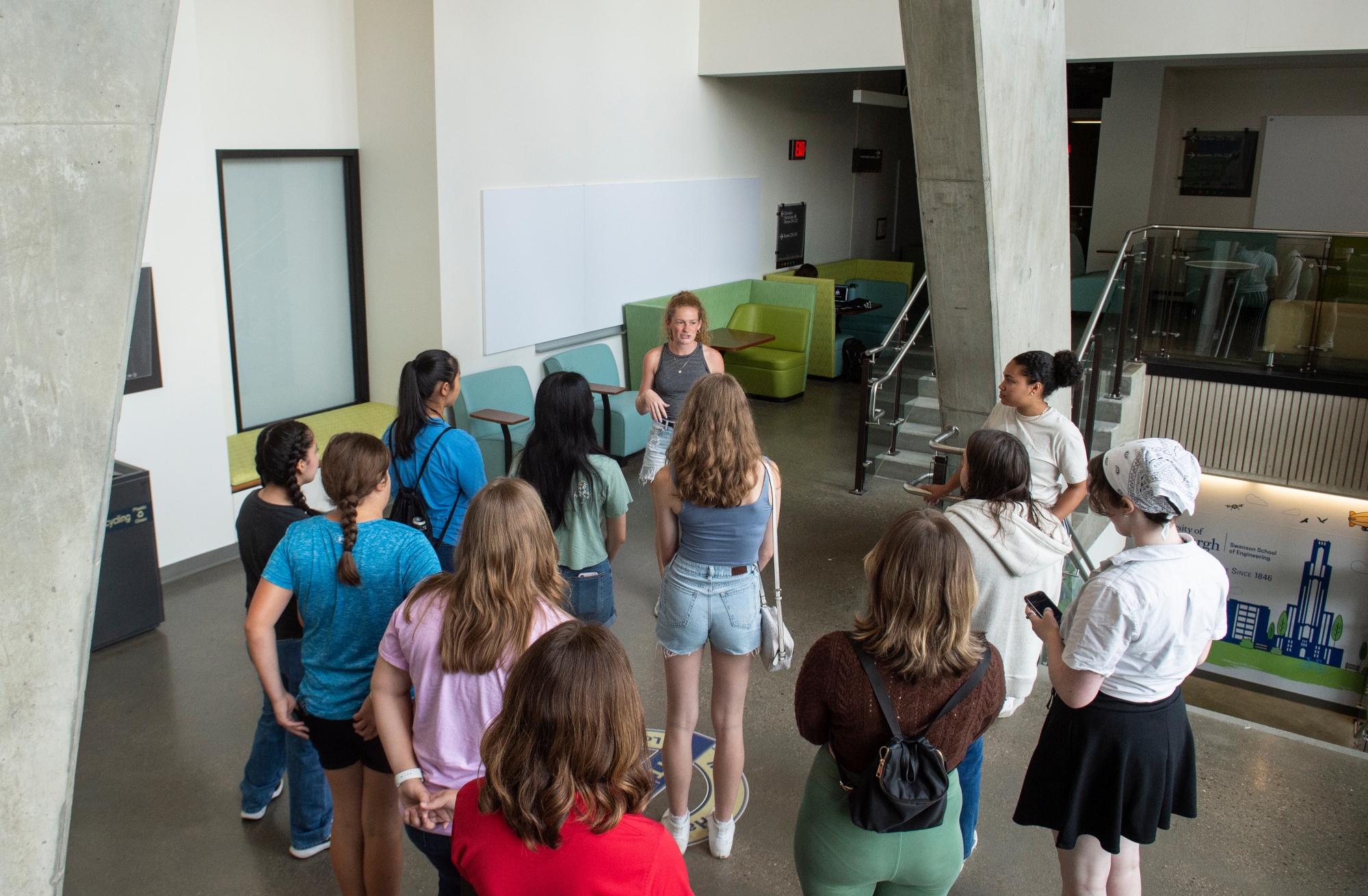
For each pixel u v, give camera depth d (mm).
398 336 7289
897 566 2104
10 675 2162
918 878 2275
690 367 5219
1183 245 8688
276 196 6617
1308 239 8172
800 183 11633
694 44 9328
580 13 7844
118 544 4668
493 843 1615
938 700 2137
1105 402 8039
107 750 3920
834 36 8656
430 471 3561
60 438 2166
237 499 5812
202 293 5398
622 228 8789
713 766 3811
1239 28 6895
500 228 7371
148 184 2229
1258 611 9648
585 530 3873
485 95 7059
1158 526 2387
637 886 1563
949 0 4414
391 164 6961
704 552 2936
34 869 2305
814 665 2219
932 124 4816
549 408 3725
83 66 2055
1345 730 8781
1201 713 4359
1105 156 11328
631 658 4777
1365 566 8984
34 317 2072
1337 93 10438
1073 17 7453
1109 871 2641
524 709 1573
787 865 3322
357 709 2547
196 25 5715
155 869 3256
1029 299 5809
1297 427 8500
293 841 3328
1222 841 3465
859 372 11180
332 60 6738
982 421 5840
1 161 1959
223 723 4137
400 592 2537
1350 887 3252
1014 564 3393
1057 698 2572
